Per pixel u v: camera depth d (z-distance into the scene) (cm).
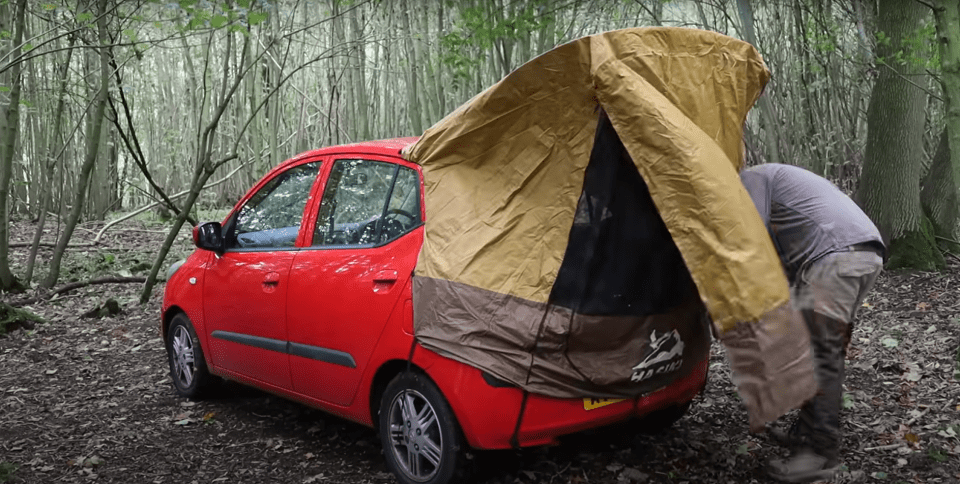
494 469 364
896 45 830
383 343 346
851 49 1053
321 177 419
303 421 464
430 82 1066
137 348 660
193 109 1711
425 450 338
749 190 345
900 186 846
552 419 319
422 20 1007
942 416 429
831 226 331
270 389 438
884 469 362
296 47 1545
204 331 484
